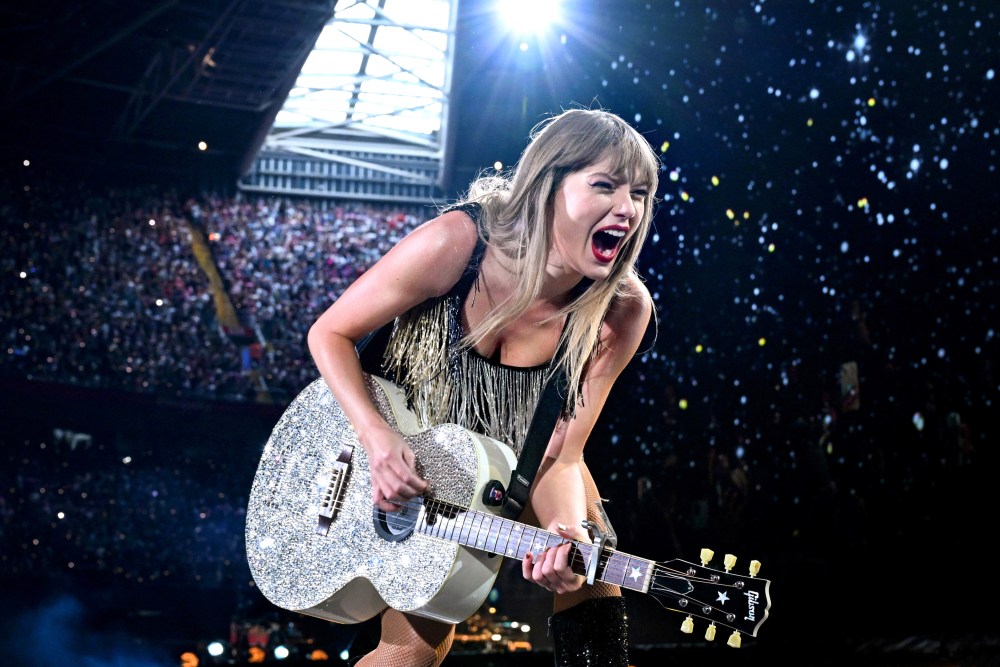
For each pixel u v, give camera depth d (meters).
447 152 17.39
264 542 2.02
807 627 6.04
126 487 13.04
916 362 8.31
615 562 1.66
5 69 14.67
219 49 14.23
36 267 16.23
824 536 7.86
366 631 2.11
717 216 10.40
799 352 9.38
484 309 1.88
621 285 1.97
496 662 4.34
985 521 6.93
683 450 9.94
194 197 18.36
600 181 1.73
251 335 16.64
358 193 19.34
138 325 15.98
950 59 8.36
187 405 13.58
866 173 9.12
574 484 1.98
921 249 8.61
